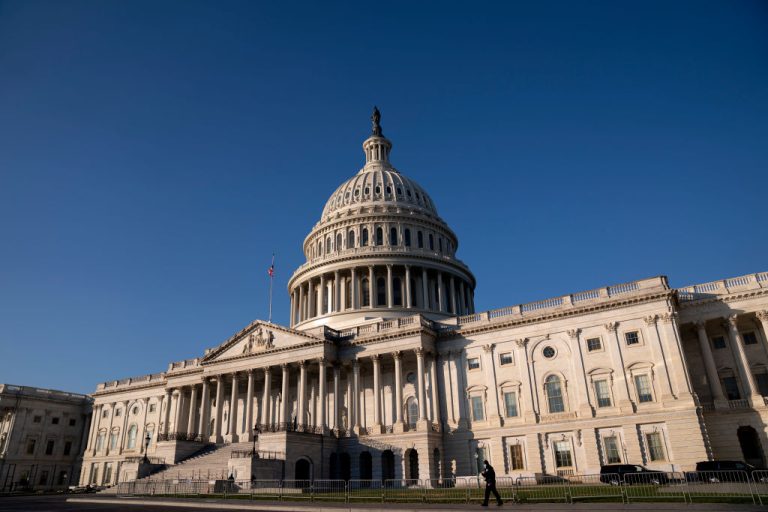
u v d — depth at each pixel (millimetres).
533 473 60344
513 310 69375
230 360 80812
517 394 64812
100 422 106062
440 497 38750
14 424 104062
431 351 70750
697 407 54094
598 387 60438
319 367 74938
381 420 69875
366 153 128375
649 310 59781
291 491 51000
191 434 77938
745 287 59781
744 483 37562
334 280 100062
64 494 71812
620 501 32062
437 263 100562
